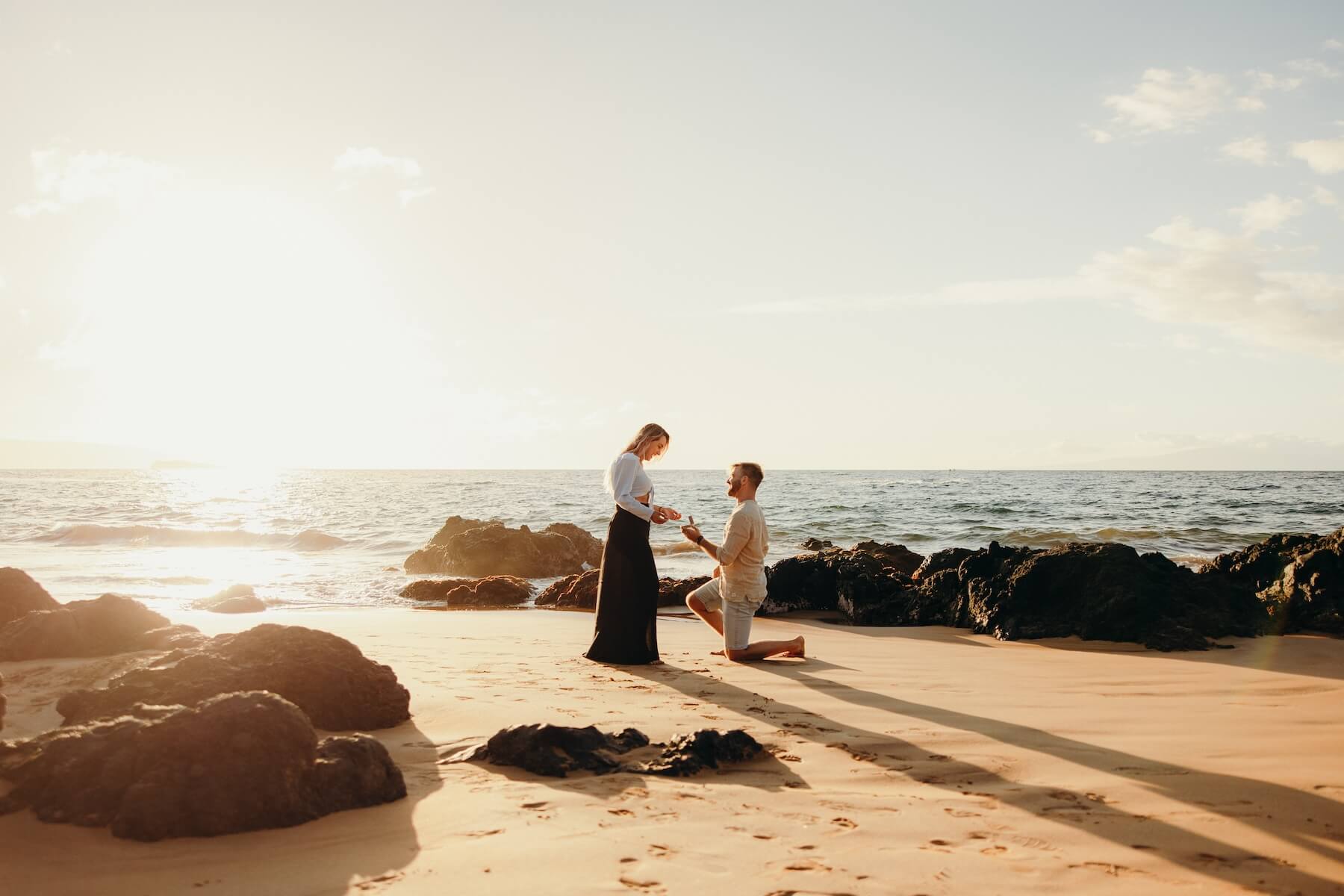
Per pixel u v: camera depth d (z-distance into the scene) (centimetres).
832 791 379
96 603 695
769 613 1140
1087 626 886
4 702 404
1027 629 906
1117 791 382
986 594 982
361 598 1393
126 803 324
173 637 683
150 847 311
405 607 1293
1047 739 473
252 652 501
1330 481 9706
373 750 375
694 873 291
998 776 406
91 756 348
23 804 341
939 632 975
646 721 505
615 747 440
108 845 312
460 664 704
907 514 3375
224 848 312
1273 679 664
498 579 1342
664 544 2227
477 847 313
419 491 6319
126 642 679
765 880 285
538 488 7281
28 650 646
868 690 611
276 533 2498
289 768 345
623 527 726
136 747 345
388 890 278
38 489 6938
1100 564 927
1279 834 330
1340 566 948
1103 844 320
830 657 774
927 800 369
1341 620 912
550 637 880
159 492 6256
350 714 482
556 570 1789
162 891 277
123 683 470
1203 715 534
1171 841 323
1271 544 1071
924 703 568
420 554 1831
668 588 1188
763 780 396
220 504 4434
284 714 356
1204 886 284
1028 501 4375
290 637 511
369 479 12438
